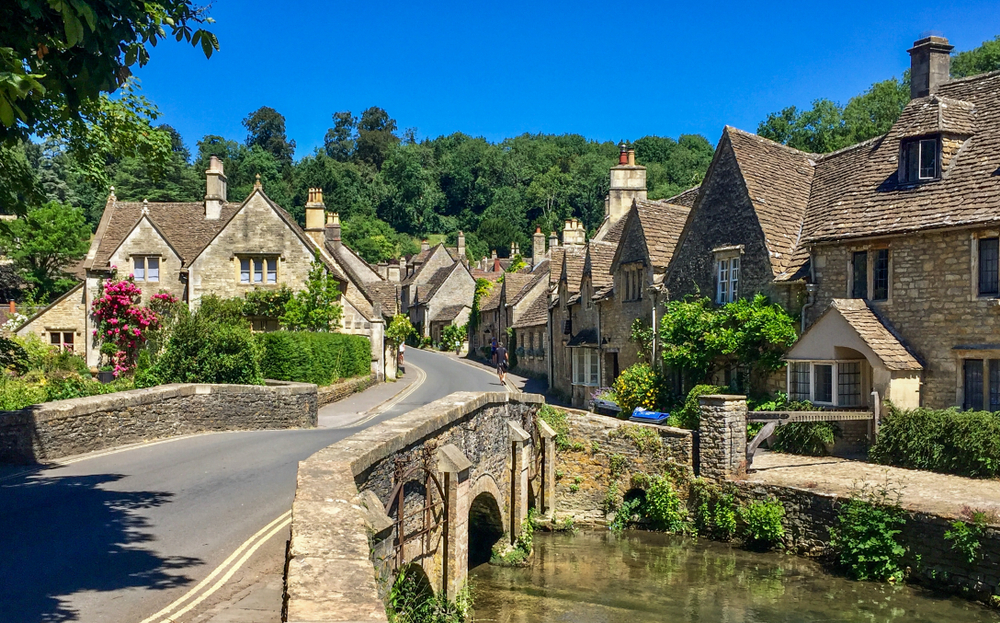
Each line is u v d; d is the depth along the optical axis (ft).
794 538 51.01
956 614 40.01
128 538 32.73
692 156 346.54
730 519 54.49
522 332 159.74
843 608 41.93
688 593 45.78
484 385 126.11
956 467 52.16
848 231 62.80
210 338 79.20
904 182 63.21
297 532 19.02
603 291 98.94
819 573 47.37
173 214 131.75
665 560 52.26
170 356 78.23
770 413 56.03
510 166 425.69
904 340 58.85
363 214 385.09
